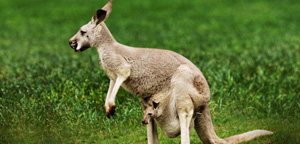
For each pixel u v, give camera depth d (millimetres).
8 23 59125
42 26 56344
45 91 19969
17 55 35406
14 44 42906
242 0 76625
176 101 14734
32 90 20344
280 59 28594
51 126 17609
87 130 17766
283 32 45969
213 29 50812
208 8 70062
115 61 14953
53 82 21609
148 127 15500
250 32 47094
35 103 18688
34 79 23000
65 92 20172
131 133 17984
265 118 19453
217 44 39156
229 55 31406
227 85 21891
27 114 17953
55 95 19562
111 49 15086
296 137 16766
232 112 19906
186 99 14641
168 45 39062
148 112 14648
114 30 51344
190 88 14727
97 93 19984
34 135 17078
